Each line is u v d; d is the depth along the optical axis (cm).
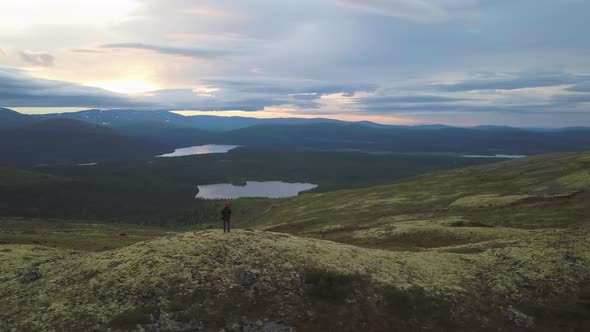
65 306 3138
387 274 3984
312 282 3556
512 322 3438
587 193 10131
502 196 11619
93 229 15638
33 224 18000
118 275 3500
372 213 12938
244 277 3469
